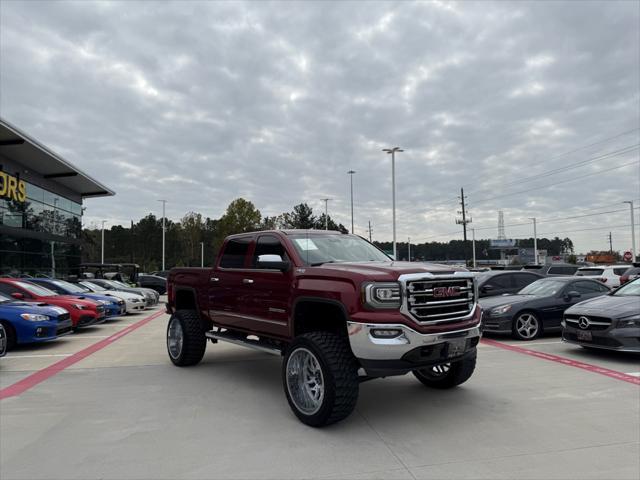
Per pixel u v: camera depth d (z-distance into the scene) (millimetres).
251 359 8258
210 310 7039
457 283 4941
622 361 7652
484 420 4746
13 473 3582
